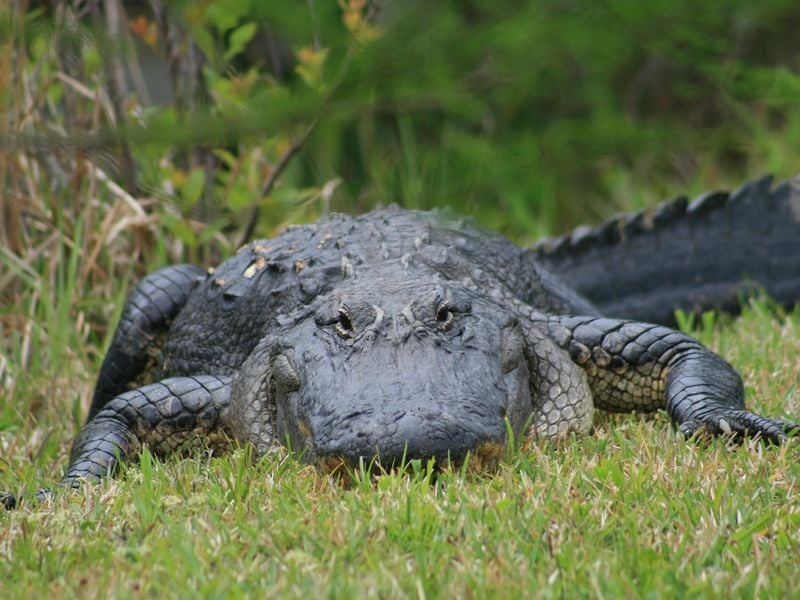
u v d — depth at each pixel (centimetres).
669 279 1165
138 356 911
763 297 1121
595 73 1661
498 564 483
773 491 574
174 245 1154
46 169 1123
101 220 1126
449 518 536
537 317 786
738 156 1931
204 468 664
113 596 471
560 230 1709
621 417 804
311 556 496
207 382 777
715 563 491
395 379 616
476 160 1501
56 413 937
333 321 676
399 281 709
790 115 1811
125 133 594
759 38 1934
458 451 586
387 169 1520
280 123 702
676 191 1761
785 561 489
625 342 780
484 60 1386
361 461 582
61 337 1009
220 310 835
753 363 878
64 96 1123
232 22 1032
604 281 1170
